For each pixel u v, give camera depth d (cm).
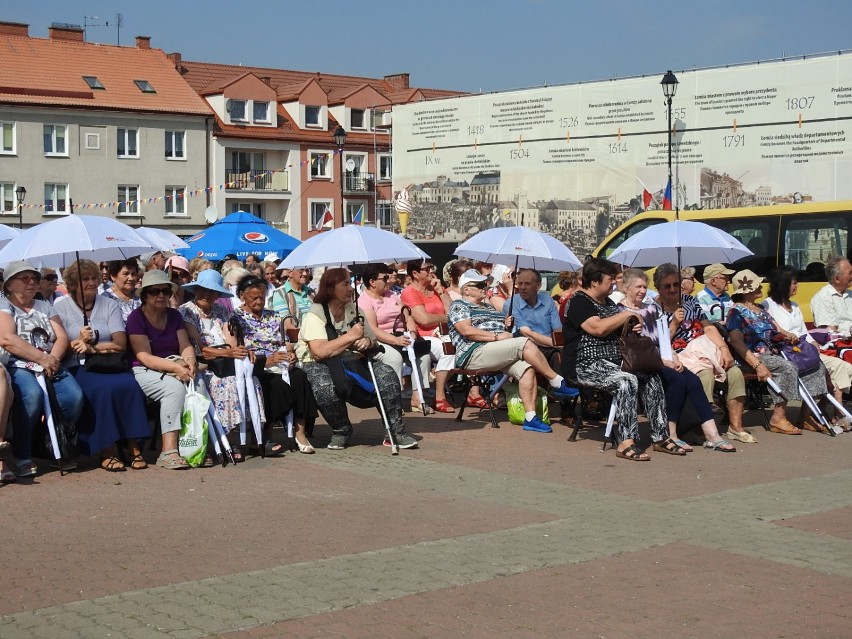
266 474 920
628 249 1199
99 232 980
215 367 986
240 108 6341
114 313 967
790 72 2794
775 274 1246
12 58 5694
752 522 766
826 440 1140
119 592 593
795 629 551
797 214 1681
